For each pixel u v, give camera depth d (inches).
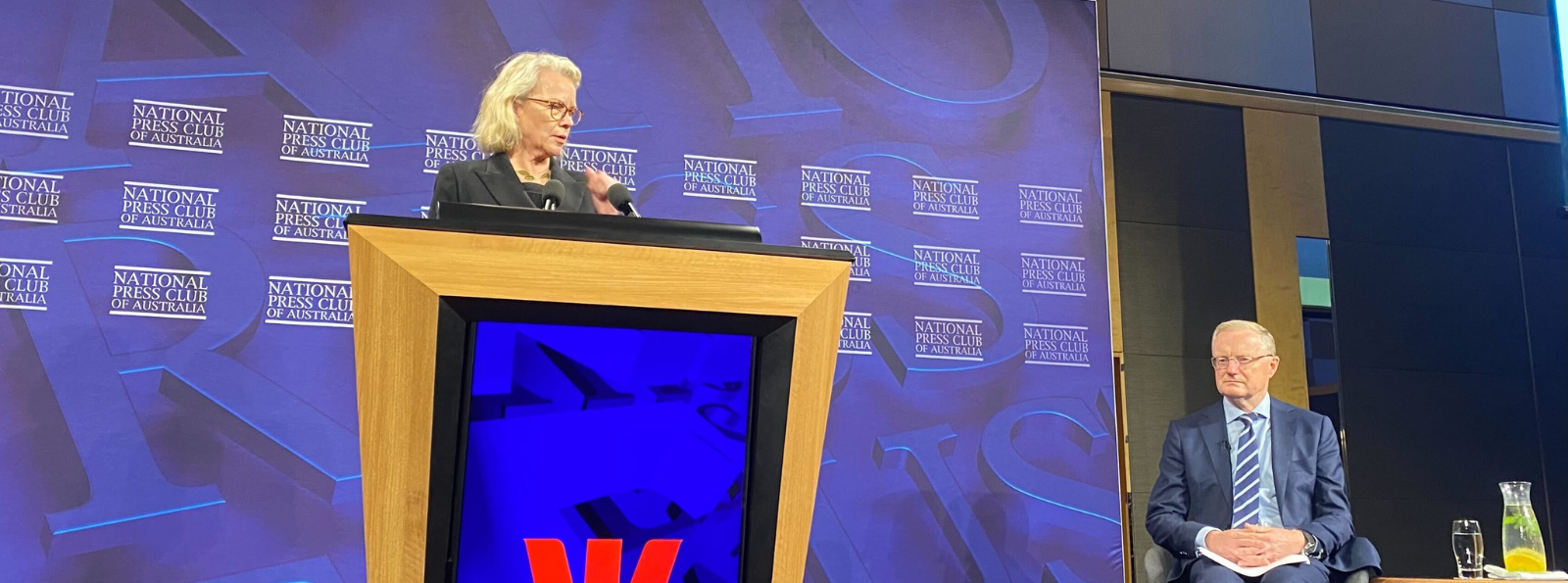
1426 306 185.8
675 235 50.0
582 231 47.7
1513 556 110.4
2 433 115.5
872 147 148.6
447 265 44.4
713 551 48.9
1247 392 131.2
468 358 45.1
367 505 43.9
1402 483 178.5
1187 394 171.6
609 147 138.5
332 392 126.1
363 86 132.0
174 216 124.0
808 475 49.7
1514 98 197.9
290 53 130.1
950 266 148.6
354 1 133.2
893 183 148.5
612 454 47.6
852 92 149.2
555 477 46.8
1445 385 183.6
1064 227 154.1
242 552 120.6
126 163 123.4
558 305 45.7
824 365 49.8
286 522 122.5
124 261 121.7
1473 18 199.2
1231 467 129.6
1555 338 191.0
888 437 141.9
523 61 95.7
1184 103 180.5
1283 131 184.2
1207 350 173.6
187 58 126.9
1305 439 128.9
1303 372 177.3
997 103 154.5
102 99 123.6
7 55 121.6
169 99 125.6
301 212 128.0
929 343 145.9
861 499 139.5
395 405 44.1
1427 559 177.5
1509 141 196.7
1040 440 147.6
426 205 132.3
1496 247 191.8
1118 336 169.6
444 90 134.7
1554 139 197.9
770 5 147.8
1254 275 177.9
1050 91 157.0
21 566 114.3
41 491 115.9
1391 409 180.2
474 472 45.6
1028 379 148.8
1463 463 181.8
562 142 93.4
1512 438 184.9
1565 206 166.6
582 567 47.1
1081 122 157.5
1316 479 127.6
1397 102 191.2
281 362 125.0
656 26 142.9
